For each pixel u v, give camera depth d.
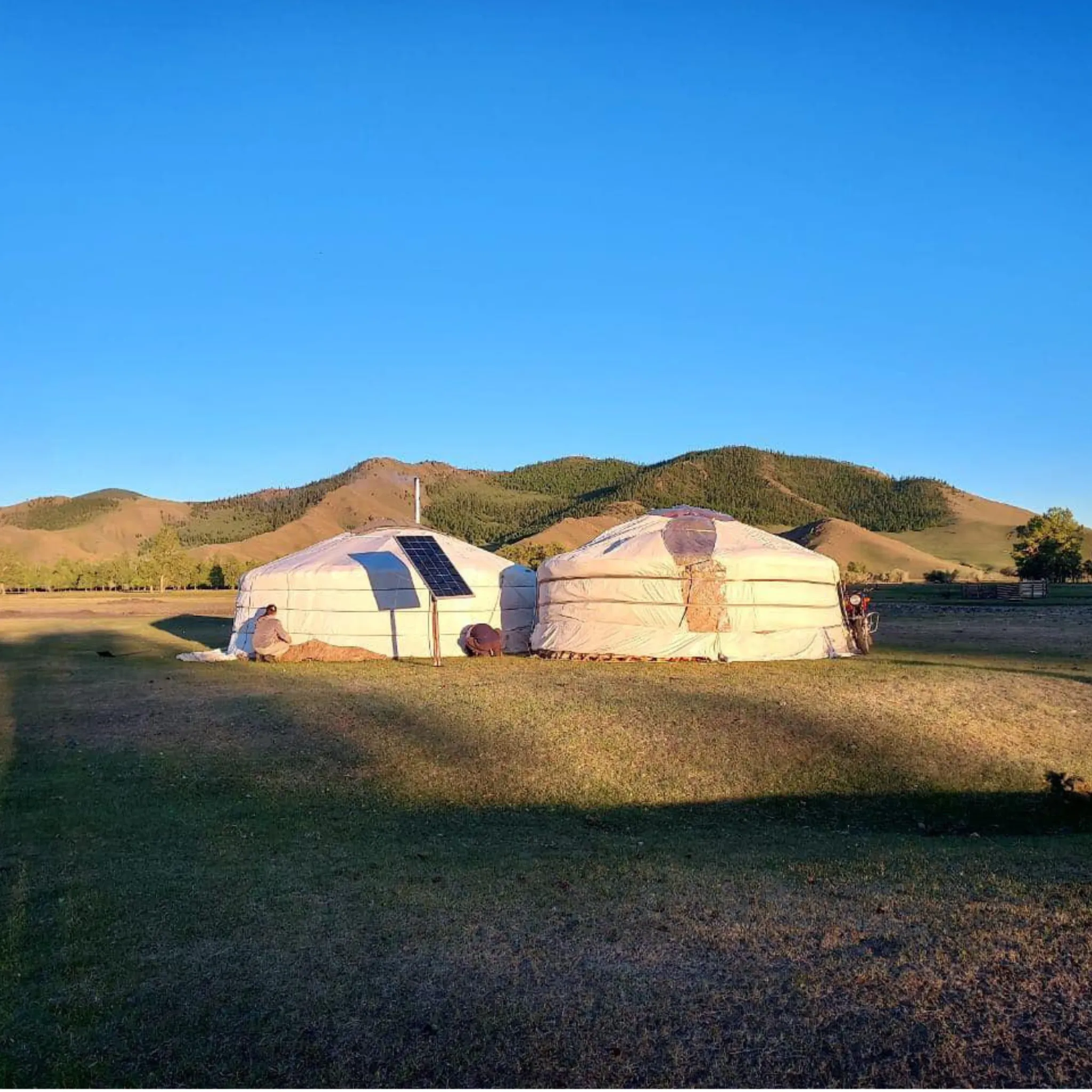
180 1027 3.48
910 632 22.97
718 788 8.40
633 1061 3.17
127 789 7.77
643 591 16.33
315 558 18.45
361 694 12.24
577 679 13.30
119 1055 3.29
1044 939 4.05
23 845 6.09
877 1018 3.40
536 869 5.54
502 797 8.02
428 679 13.61
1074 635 22.06
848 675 13.46
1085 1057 3.12
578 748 9.29
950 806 8.11
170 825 6.68
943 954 3.92
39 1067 3.21
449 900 4.87
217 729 10.11
